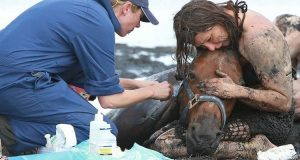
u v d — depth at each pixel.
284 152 12.00
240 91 11.91
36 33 12.27
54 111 12.23
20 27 12.34
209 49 12.24
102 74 12.35
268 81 12.27
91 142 10.85
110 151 10.71
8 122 12.41
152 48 25.44
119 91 12.48
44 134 12.27
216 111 11.77
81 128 12.27
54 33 12.25
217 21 11.93
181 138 12.38
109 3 12.49
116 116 14.32
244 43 12.27
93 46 12.22
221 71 12.07
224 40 12.15
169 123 13.55
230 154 12.30
